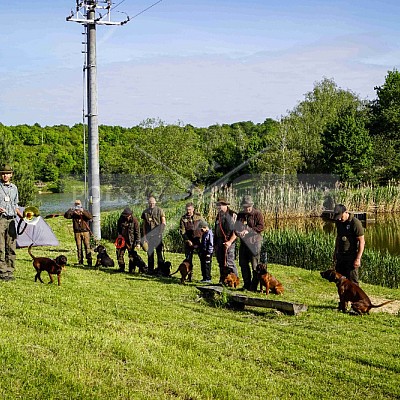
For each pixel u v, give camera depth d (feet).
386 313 33.47
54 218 86.99
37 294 32.07
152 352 22.62
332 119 212.64
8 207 35.81
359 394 20.26
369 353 24.81
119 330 25.75
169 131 121.90
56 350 21.57
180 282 40.81
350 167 181.37
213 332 26.96
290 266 55.01
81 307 29.66
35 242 60.13
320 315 31.40
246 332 27.17
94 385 18.66
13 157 109.81
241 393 19.57
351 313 32.19
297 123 203.62
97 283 38.09
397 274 51.01
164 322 28.14
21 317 26.32
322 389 20.62
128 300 32.65
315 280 46.19
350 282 32.50
